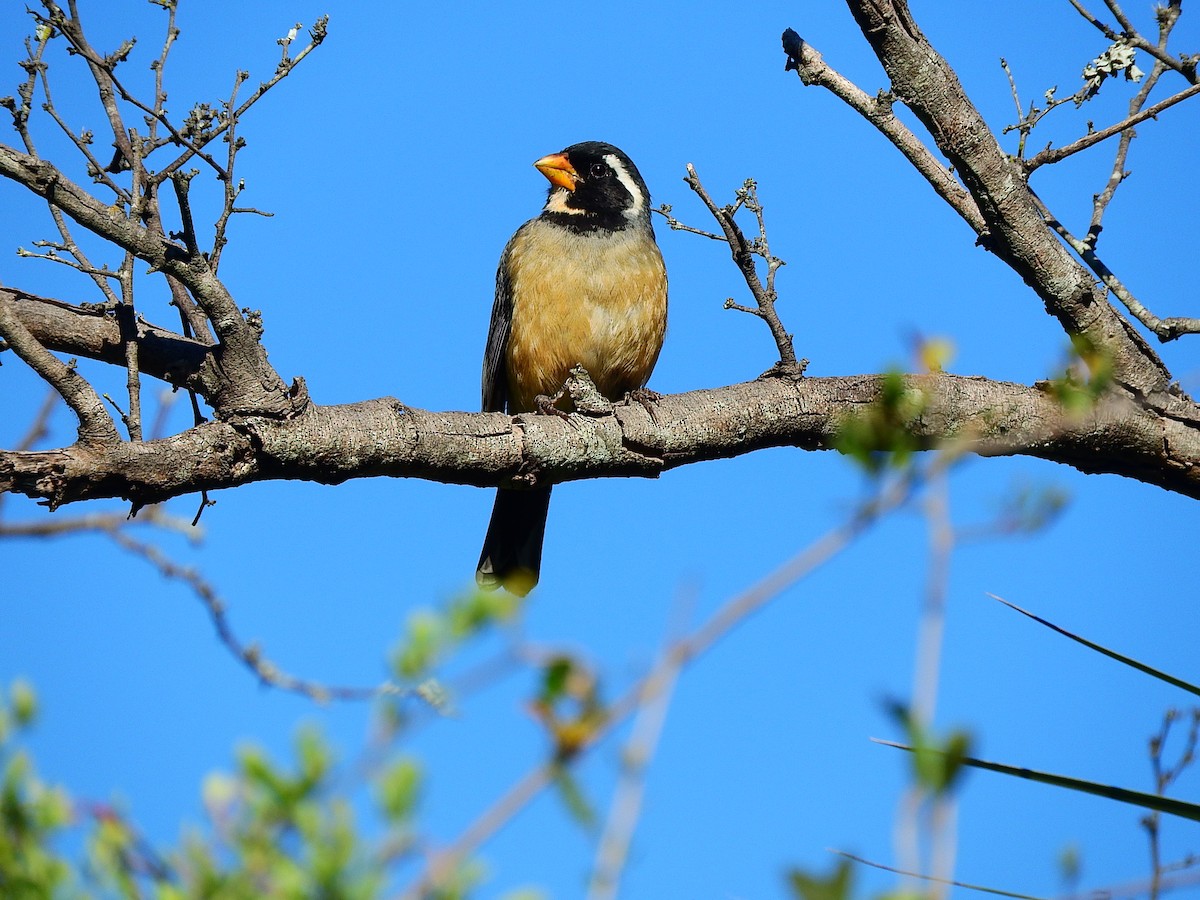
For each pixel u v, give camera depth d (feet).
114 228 26.58
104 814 16.15
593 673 13.51
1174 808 19.89
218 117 28.40
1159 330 32.81
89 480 25.44
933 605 13.35
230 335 27.22
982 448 32.07
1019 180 31.81
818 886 10.60
